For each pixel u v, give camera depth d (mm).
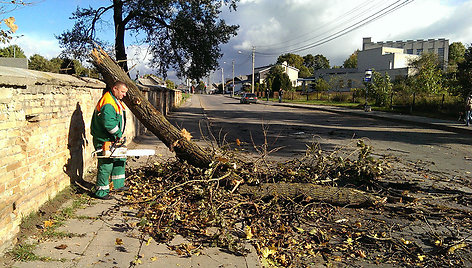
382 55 52938
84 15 16109
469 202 5172
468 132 13258
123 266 3057
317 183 5289
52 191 4332
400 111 23047
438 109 20688
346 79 52500
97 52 5387
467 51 18875
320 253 3686
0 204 3002
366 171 5555
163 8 16375
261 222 4254
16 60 10172
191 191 4562
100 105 4605
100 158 4723
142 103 5344
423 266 3445
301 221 4398
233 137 12016
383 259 3580
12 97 3211
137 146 9305
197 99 54688
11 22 4254
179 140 5176
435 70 26250
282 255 3586
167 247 3471
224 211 4336
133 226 3881
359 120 19375
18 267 2881
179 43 17844
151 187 5199
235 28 18625
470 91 16531
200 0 16938
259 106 35406
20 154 3377
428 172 6941
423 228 4293
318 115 23234
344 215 4648
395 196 5188
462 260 3549
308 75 90562
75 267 2967
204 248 3504
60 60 15172
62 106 4645
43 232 3527
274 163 6391
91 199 4664
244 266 3197
